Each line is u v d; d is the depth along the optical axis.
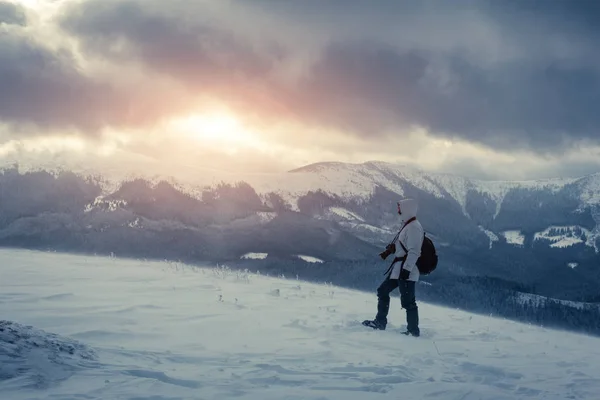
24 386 4.48
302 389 5.02
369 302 12.82
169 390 4.65
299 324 8.85
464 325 11.22
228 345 7.02
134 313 8.55
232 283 13.78
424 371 6.39
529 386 6.20
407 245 9.54
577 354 9.13
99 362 5.37
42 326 7.22
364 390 5.23
